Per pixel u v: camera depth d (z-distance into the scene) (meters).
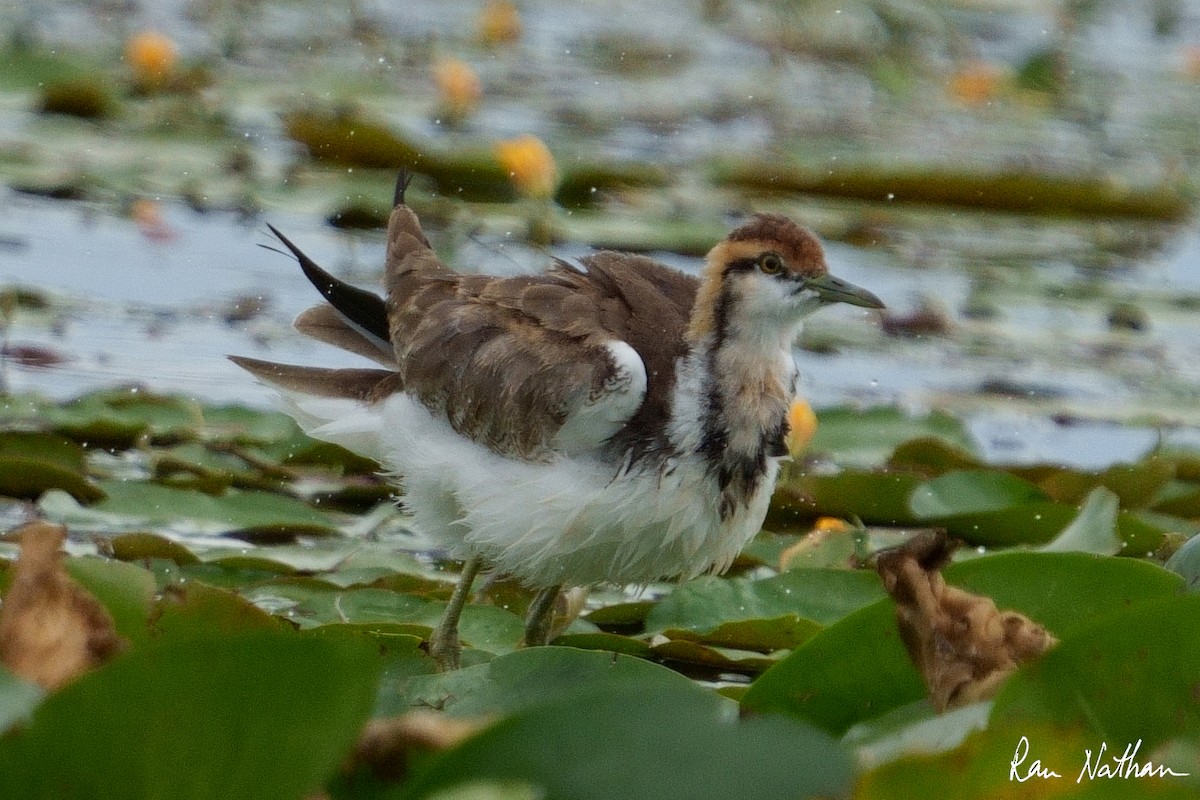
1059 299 18.45
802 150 22.41
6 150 19.36
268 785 5.41
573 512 9.96
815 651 7.66
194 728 5.30
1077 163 23.09
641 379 9.94
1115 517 11.47
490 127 22.19
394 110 22.50
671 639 9.96
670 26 29.52
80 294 15.90
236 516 11.69
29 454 12.03
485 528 10.23
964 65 27.03
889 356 16.72
